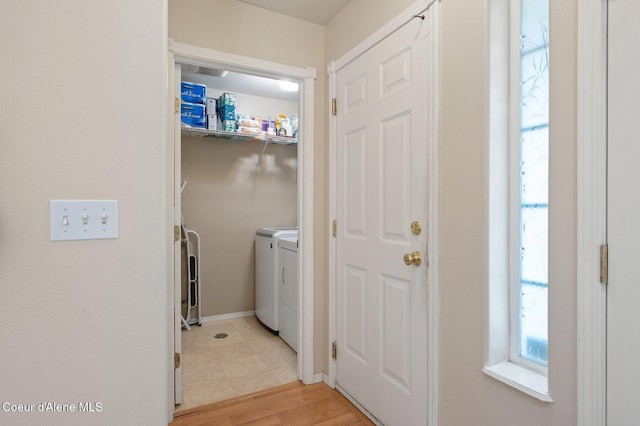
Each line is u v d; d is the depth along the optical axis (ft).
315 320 7.16
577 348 3.03
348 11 6.47
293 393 6.69
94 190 2.99
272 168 12.04
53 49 2.86
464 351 4.13
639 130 2.70
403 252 5.10
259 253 10.94
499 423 3.71
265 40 6.68
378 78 5.61
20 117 2.77
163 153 3.23
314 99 7.16
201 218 10.93
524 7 3.89
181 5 5.98
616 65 2.82
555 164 3.23
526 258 3.91
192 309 10.79
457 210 4.22
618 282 2.81
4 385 2.76
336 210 6.81
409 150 4.99
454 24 4.25
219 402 6.36
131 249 3.11
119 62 3.07
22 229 2.79
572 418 3.08
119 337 3.08
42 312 2.85
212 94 11.04
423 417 4.70
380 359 5.57
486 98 3.86
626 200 2.77
